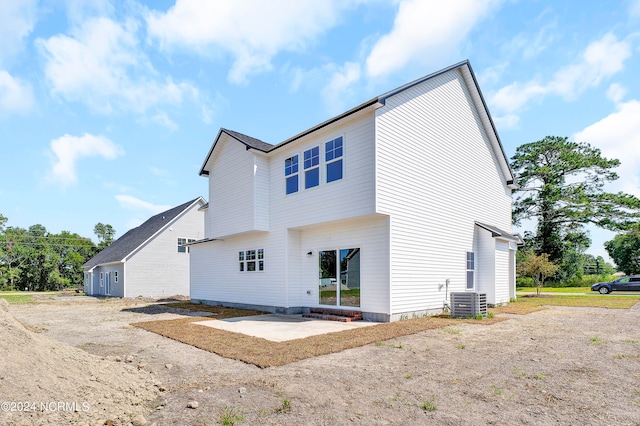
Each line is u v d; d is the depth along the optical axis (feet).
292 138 45.09
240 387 16.75
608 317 39.65
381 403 14.65
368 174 37.35
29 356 15.14
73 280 187.93
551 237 113.70
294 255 47.37
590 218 109.91
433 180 45.16
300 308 47.11
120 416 13.25
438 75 47.34
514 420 12.91
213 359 22.43
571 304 54.44
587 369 19.31
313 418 13.20
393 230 38.17
